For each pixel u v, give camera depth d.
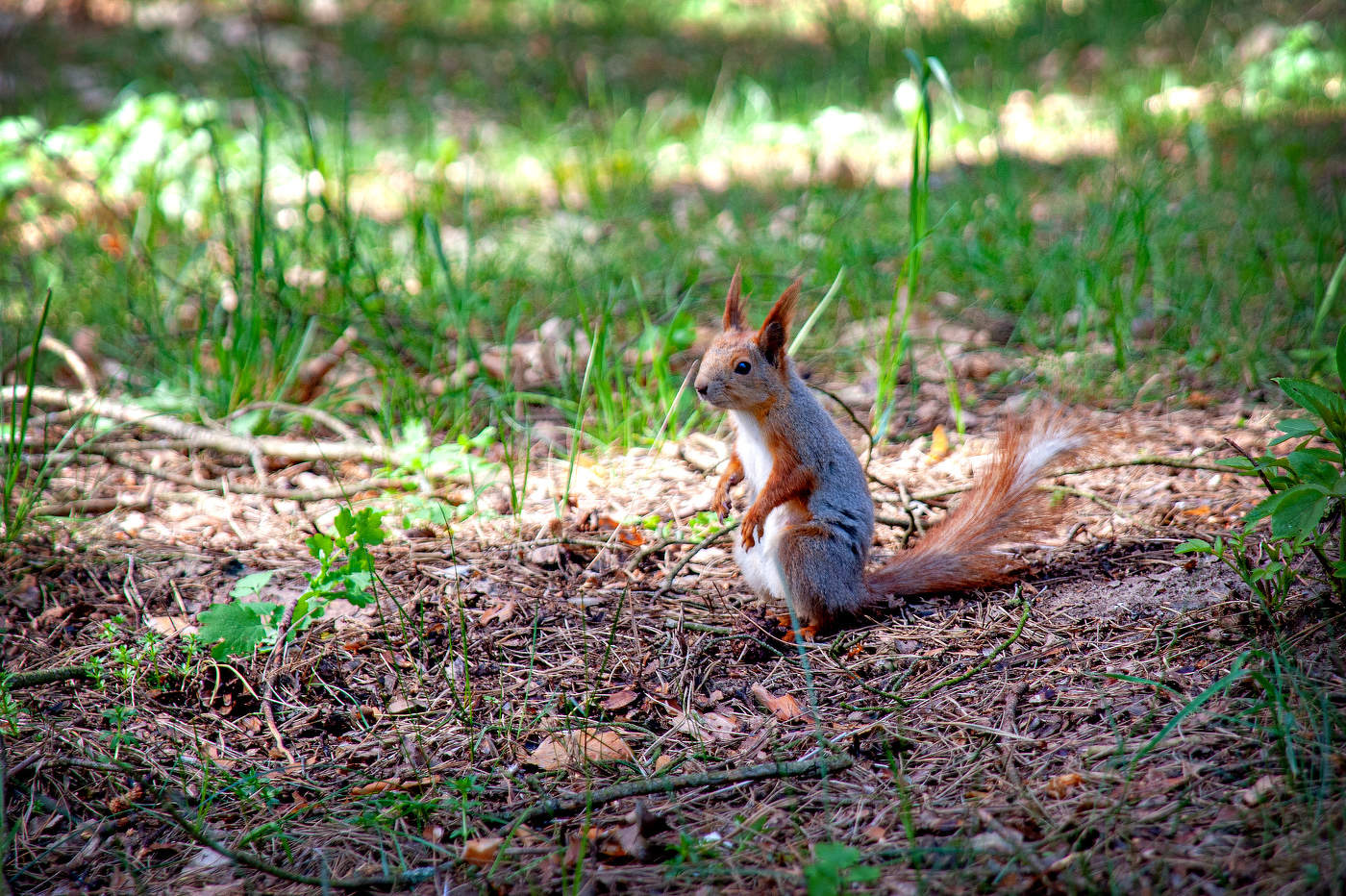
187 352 12.11
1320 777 5.25
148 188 14.60
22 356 11.80
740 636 7.50
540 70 24.98
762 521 7.68
